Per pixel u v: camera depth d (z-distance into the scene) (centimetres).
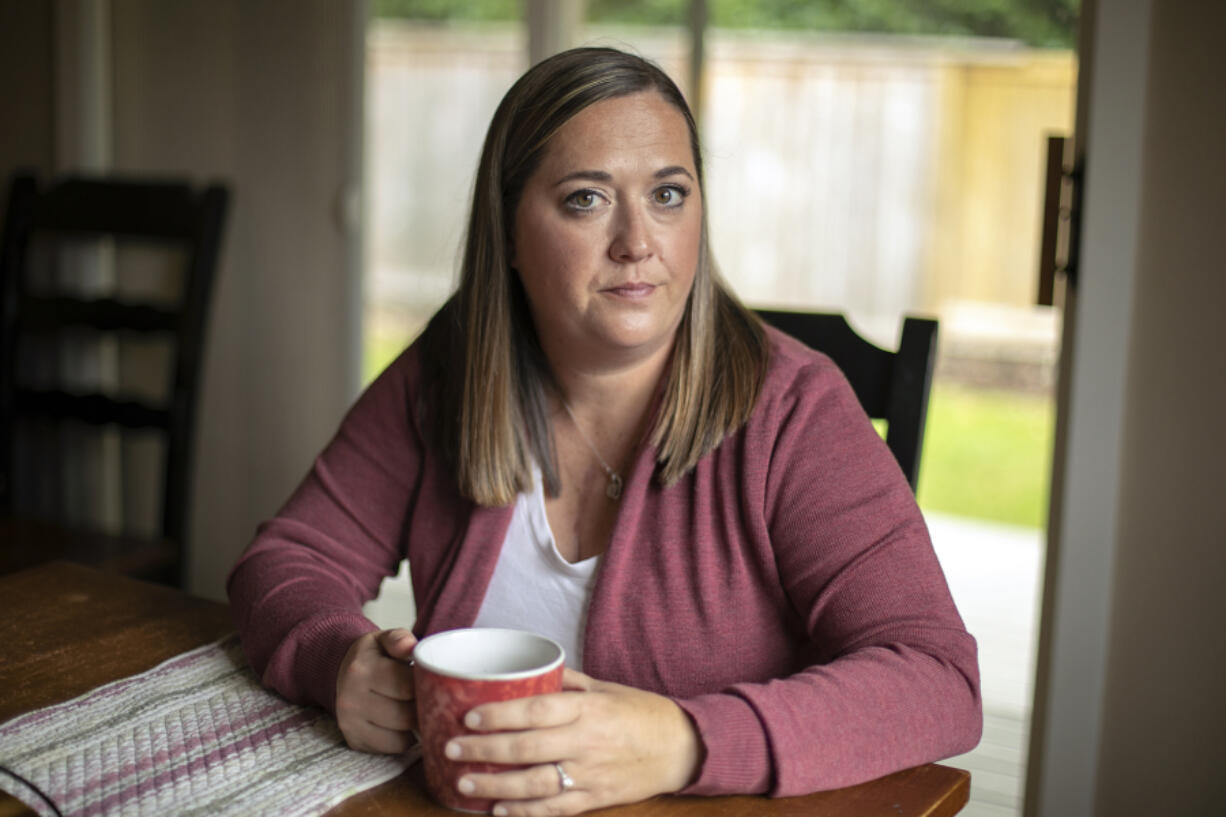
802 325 124
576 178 95
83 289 281
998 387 587
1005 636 338
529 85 100
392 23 257
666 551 101
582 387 106
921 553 94
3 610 113
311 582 103
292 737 85
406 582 294
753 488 99
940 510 550
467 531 109
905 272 341
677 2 240
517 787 72
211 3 268
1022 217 426
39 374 285
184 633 107
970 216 407
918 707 83
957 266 400
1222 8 147
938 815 77
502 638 78
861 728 80
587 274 96
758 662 101
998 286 457
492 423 106
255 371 277
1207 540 156
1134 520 161
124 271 284
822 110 279
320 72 261
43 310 242
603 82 97
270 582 103
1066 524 164
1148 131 153
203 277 224
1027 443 605
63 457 292
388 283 265
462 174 257
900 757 81
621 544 101
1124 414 159
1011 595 380
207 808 73
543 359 109
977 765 245
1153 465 159
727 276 289
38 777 78
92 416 235
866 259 313
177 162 276
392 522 118
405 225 262
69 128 276
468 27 253
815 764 77
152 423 227
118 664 100
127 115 279
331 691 86
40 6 276
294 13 261
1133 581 162
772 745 76
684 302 99
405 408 117
